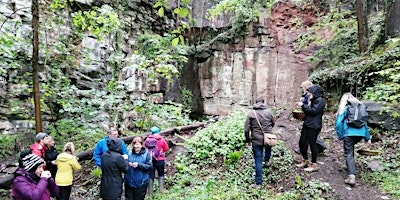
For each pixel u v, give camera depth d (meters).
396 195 6.11
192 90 18.80
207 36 20.11
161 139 7.32
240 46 18.58
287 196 6.38
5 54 9.66
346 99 6.84
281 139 9.16
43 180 4.51
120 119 13.41
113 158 5.59
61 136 10.97
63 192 6.05
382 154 7.59
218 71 18.77
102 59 14.61
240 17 18.52
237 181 7.27
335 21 15.62
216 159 8.58
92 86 13.89
